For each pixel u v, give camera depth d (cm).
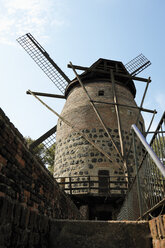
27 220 297
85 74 1864
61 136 1673
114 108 1642
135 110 1755
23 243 278
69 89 1970
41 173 394
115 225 368
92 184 1337
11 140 273
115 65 1878
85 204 1367
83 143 1512
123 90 1823
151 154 272
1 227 222
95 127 1549
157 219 302
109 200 1320
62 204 582
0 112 248
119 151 1377
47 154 2516
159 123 300
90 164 1420
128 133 1566
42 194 394
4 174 249
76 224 377
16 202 275
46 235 367
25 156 319
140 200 419
